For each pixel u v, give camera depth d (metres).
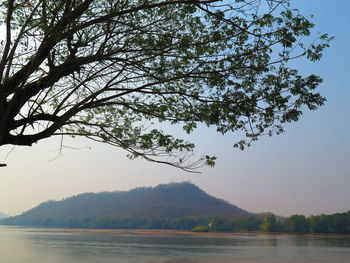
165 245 133.88
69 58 9.23
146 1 8.45
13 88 7.99
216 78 9.13
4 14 8.41
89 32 9.38
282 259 83.25
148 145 9.69
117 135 10.23
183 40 9.00
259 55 8.95
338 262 76.56
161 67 9.75
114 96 9.03
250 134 9.51
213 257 86.81
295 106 9.01
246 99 9.12
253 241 177.88
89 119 10.70
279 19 8.59
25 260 75.62
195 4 8.25
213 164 9.23
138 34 9.25
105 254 91.62
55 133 9.86
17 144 8.33
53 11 8.47
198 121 9.84
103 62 9.70
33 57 8.20
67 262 72.44
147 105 10.11
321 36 8.73
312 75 8.91
